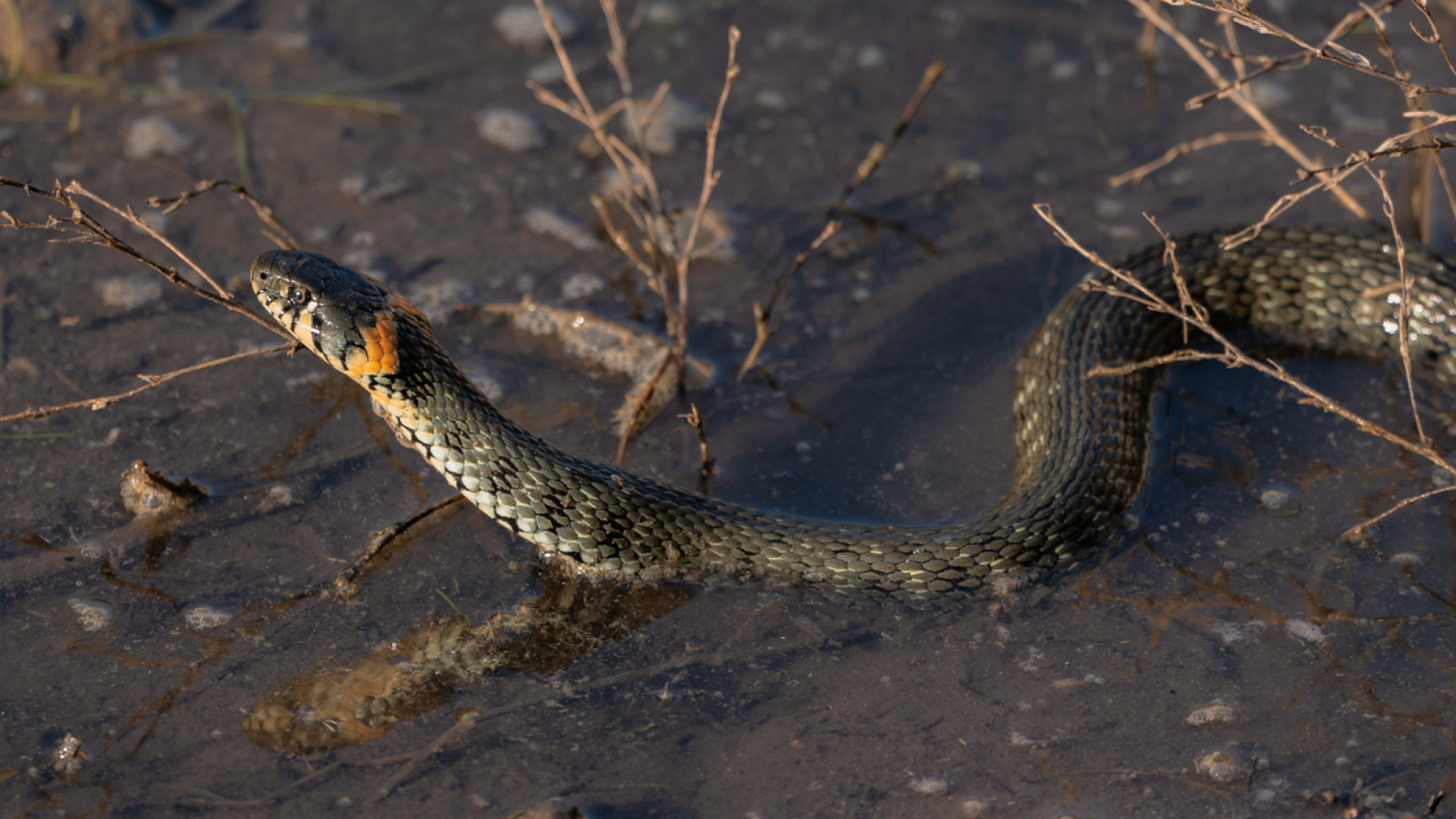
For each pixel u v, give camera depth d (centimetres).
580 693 477
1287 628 506
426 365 555
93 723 456
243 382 617
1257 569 537
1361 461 591
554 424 612
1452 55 820
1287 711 470
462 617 509
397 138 778
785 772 446
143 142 755
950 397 634
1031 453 592
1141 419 613
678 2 898
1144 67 851
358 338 539
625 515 538
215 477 567
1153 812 430
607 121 795
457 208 736
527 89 820
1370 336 669
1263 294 679
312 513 553
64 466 566
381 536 531
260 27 851
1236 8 496
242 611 505
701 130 799
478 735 457
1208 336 680
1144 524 564
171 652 486
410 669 484
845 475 594
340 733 455
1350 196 732
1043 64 856
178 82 802
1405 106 795
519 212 736
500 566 535
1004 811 430
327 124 784
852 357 656
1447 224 710
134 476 539
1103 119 809
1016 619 515
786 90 833
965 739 458
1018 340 665
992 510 560
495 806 429
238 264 681
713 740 457
